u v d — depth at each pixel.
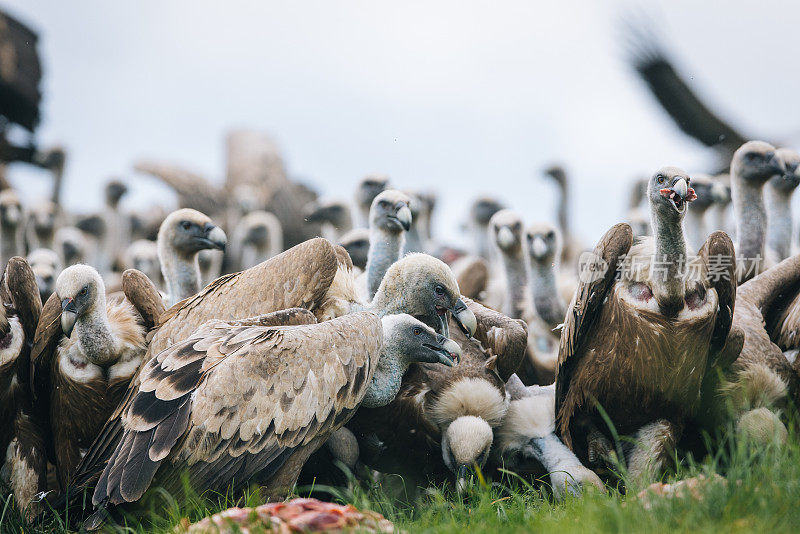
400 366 11.70
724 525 7.98
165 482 10.00
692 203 19.44
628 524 8.12
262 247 29.11
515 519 9.15
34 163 35.03
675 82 24.00
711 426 12.48
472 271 20.33
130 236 36.34
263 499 10.27
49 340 12.37
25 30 29.16
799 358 12.77
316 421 10.47
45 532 10.66
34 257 21.03
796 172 17.05
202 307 12.43
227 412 10.05
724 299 11.77
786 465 9.30
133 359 12.52
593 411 12.17
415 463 12.30
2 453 12.54
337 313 12.52
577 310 11.98
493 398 12.20
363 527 8.23
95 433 12.54
